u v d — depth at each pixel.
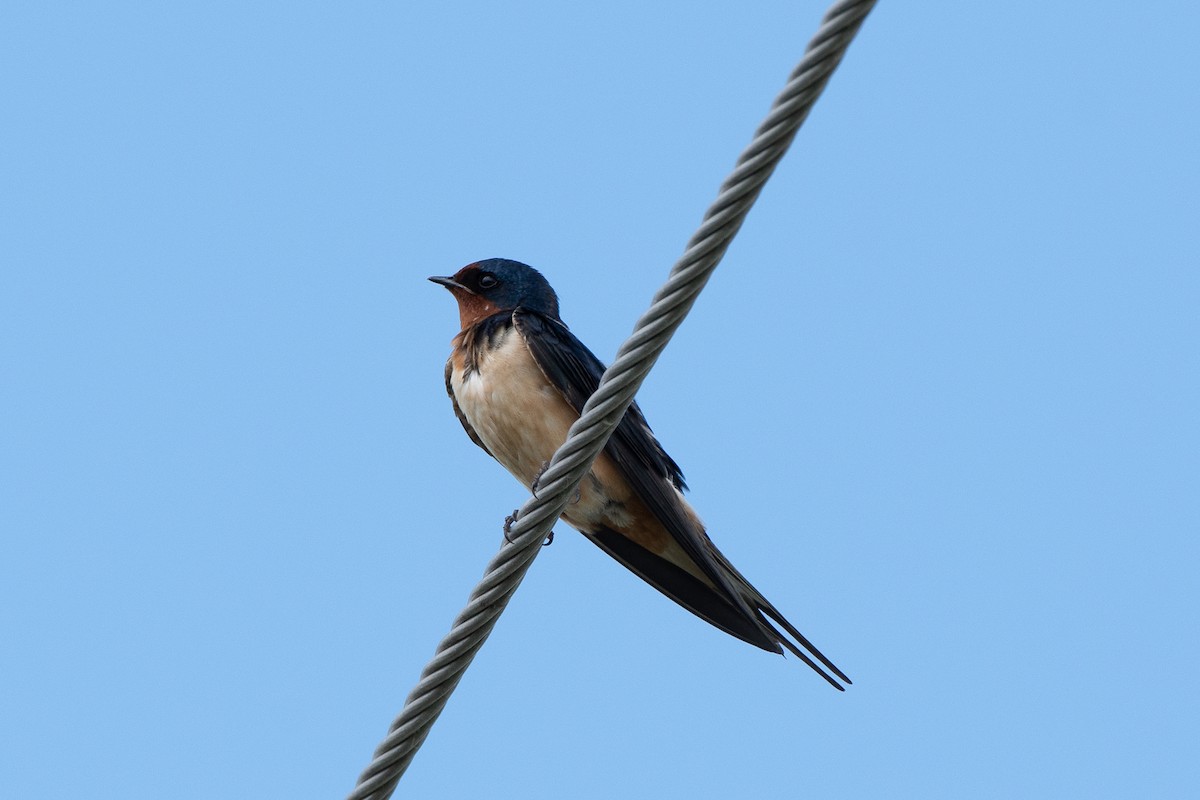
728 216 7.91
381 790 8.93
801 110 7.55
